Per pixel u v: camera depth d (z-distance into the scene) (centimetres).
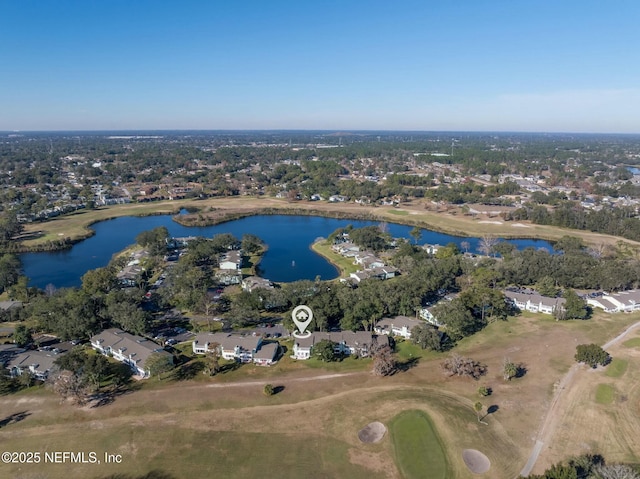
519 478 7144
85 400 9588
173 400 9625
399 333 12712
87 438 8456
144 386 10156
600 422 8912
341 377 10556
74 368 9962
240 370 10869
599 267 16462
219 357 11431
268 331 12862
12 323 13500
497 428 8738
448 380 10406
